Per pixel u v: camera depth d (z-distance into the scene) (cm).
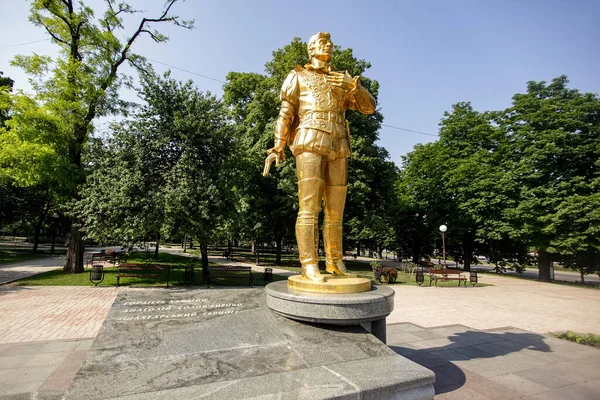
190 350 321
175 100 1440
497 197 2155
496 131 2444
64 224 3042
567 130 2027
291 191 1925
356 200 1914
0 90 1466
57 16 1591
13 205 2648
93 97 1536
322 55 474
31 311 920
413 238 3184
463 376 495
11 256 2548
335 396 259
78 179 1466
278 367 301
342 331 375
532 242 2011
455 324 838
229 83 2556
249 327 370
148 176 1328
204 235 1328
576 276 3388
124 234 1269
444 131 2745
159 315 390
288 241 3075
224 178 1423
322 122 450
